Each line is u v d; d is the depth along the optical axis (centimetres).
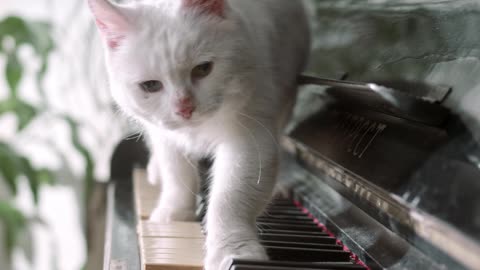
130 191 73
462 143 38
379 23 57
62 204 130
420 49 48
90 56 112
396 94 40
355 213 50
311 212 58
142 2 58
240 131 55
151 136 64
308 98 71
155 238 52
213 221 51
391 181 41
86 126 110
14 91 100
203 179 64
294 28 70
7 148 98
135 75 54
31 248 104
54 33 109
